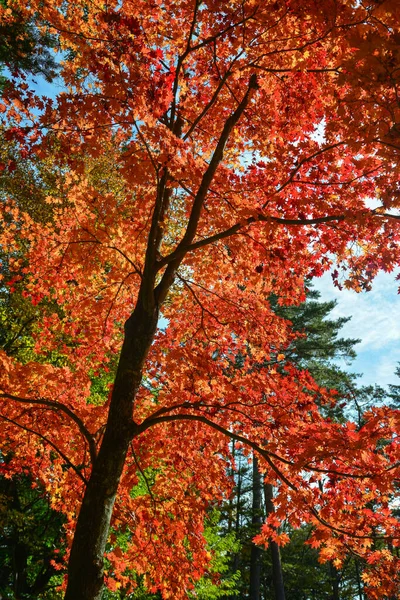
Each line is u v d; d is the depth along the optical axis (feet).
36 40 32.83
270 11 15.53
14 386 18.12
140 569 18.80
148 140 13.87
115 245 18.99
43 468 19.79
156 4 18.11
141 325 16.58
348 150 17.61
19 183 35.37
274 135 19.97
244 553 68.08
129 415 15.65
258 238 18.04
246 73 19.07
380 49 9.78
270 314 20.92
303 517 15.72
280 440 16.69
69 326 20.81
